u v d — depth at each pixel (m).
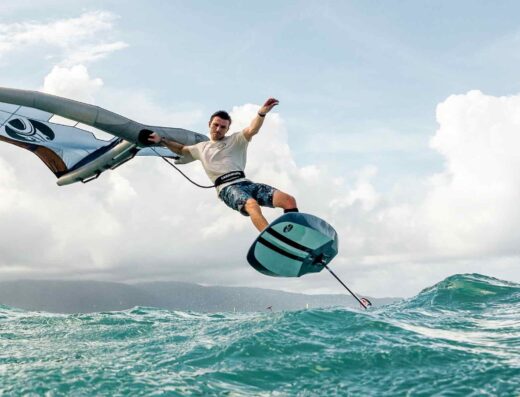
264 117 8.20
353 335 5.87
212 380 4.72
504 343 5.68
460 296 9.19
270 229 7.44
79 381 4.72
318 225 7.71
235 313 10.11
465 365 4.85
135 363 5.44
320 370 4.88
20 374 5.00
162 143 9.61
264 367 5.01
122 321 8.96
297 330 6.09
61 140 10.99
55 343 7.16
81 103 9.52
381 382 4.55
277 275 8.07
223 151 8.51
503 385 4.29
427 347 5.39
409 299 9.88
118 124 9.66
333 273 8.09
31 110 10.16
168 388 4.49
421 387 4.38
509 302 8.53
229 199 8.30
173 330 7.54
